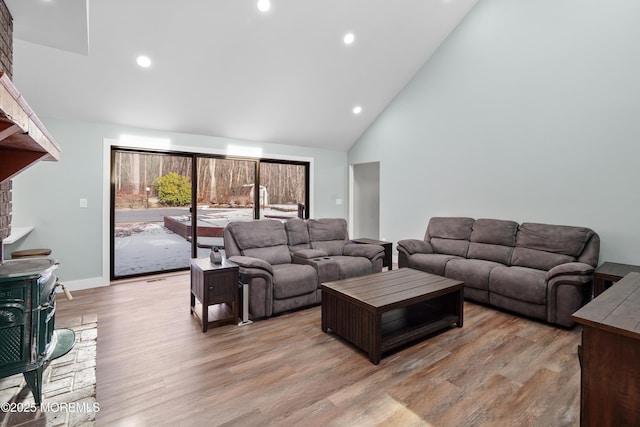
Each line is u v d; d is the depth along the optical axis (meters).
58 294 3.85
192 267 3.22
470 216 4.72
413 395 1.92
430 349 2.52
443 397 1.90
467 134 4.72
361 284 2.87
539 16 3.97
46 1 2.10
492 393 1.94
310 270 3.46
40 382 1.79
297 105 5.07
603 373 1.27
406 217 5.62
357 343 2.46
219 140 5.23
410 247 4.39
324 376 2.12
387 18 4.17
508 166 4.29
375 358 2.27
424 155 5.31
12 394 1.90
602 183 3.52
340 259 3.95
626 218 3.37
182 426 1.64
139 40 3.36
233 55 3.85
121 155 4.49
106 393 1.91
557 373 2.16
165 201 4.84
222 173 5.36
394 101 5.75
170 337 2.70
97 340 2.63
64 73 3.47
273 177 6.02
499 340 2.68
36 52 3.19
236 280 2.99
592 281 3.07
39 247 3.83
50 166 3.87
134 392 1.93
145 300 3.64
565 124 3.78
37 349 1.77
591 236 3.34
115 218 4.45
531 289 3.05
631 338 1.20
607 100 3.47
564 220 3.81
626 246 3.37
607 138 3.47
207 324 2.83
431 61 5.14
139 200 4.64
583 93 3.63
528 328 2.94
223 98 4.45
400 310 3.13
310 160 6.35
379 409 1.79
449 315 2.98
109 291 3.99
